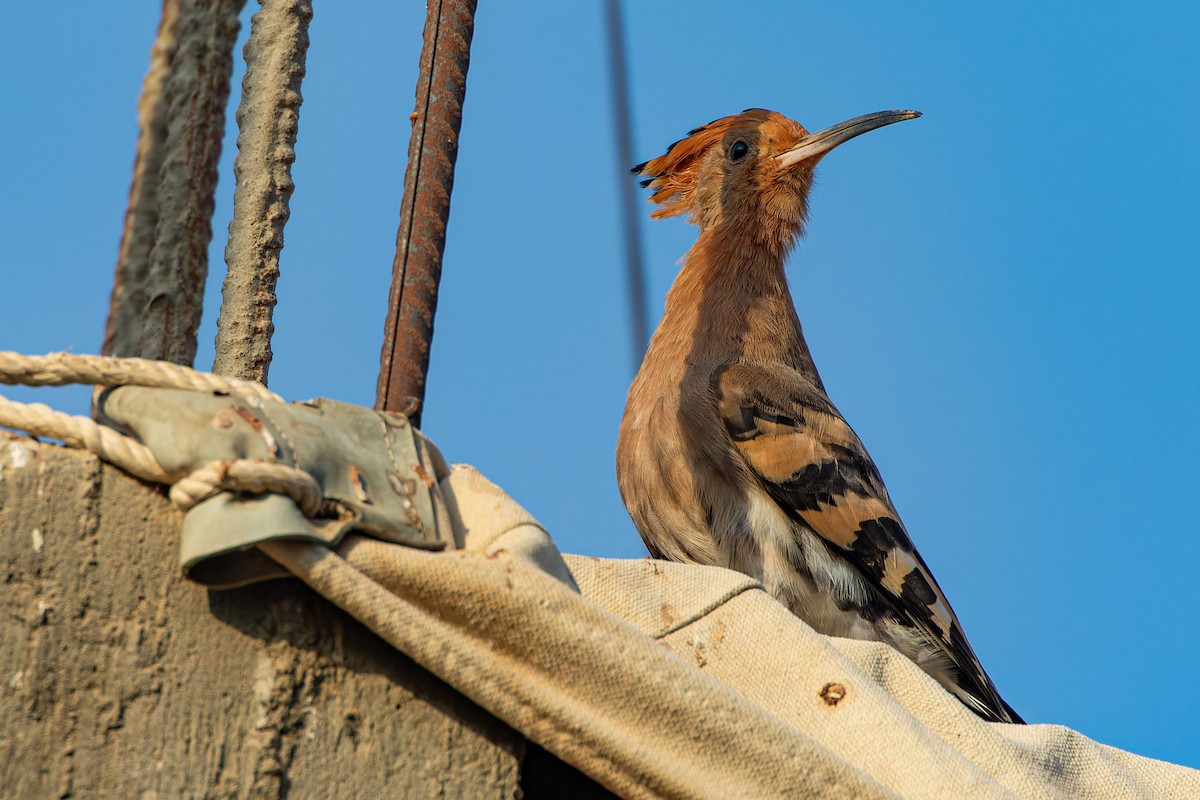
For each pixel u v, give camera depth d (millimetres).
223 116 6246
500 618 5418
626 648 5535
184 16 6172
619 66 10055
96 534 5082
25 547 4984
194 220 6160
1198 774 7680
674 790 5504
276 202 8141
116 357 5656
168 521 5191
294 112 8203
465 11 8203
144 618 5078
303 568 5125
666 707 5539
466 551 5633
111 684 4984
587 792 5875
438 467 6012
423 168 7844
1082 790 7270
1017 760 6969
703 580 6773
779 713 6391
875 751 6223
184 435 5102
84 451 5156
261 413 5359
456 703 5512
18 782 4801
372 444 5723
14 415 5145
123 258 6086
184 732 5035
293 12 8234
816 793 5605
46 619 4953
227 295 8031
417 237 7672
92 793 4867
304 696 5242
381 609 5199
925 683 7117
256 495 5094
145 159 6125
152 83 6148
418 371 7414
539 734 5402
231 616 5203
